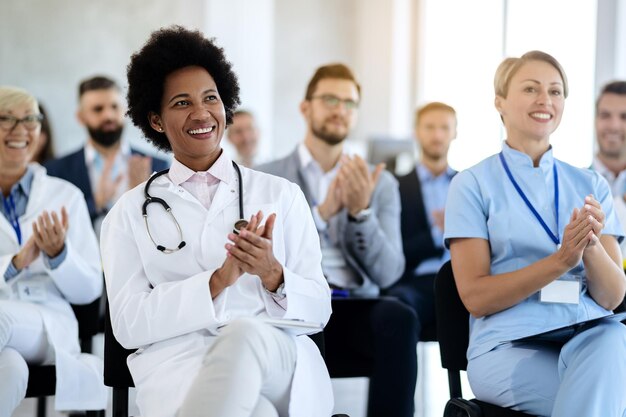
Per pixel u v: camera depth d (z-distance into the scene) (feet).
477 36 29.09
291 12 32.83
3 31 29.37
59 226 10.68
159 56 8.49
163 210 8.34
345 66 13.82
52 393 10.34
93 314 11.46
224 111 8.59
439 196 16.96
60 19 29.76
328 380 7.96
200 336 7.98
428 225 16.20
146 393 7.79
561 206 9.20
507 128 9.50
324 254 12.86
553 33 23.22
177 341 7.98
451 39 30.78
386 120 32.76
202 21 30.63
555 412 7.80
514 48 26.14
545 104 9.18
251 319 7.28
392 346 11.17
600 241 9.21
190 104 8.40
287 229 8.52
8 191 11.68
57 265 10.83
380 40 32.86
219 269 7.84
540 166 9.27
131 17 30.19
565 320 8.65
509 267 9.04
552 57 9.37
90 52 29.96
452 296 9.18
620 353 7.85
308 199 13.55
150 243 8.22
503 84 9.44
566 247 8.27
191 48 8.57
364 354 11.42
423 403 15.75
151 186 8.50
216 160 8.54
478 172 9.34
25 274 11.11
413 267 15.93
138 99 8.68
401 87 32.76
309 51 32.96
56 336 10.44
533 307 8.71
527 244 9.02
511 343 8.64
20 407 15.11
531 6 24.86
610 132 14.74
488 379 8.57
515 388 8.38
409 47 32.76
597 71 19.97
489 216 9.13
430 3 31.96
